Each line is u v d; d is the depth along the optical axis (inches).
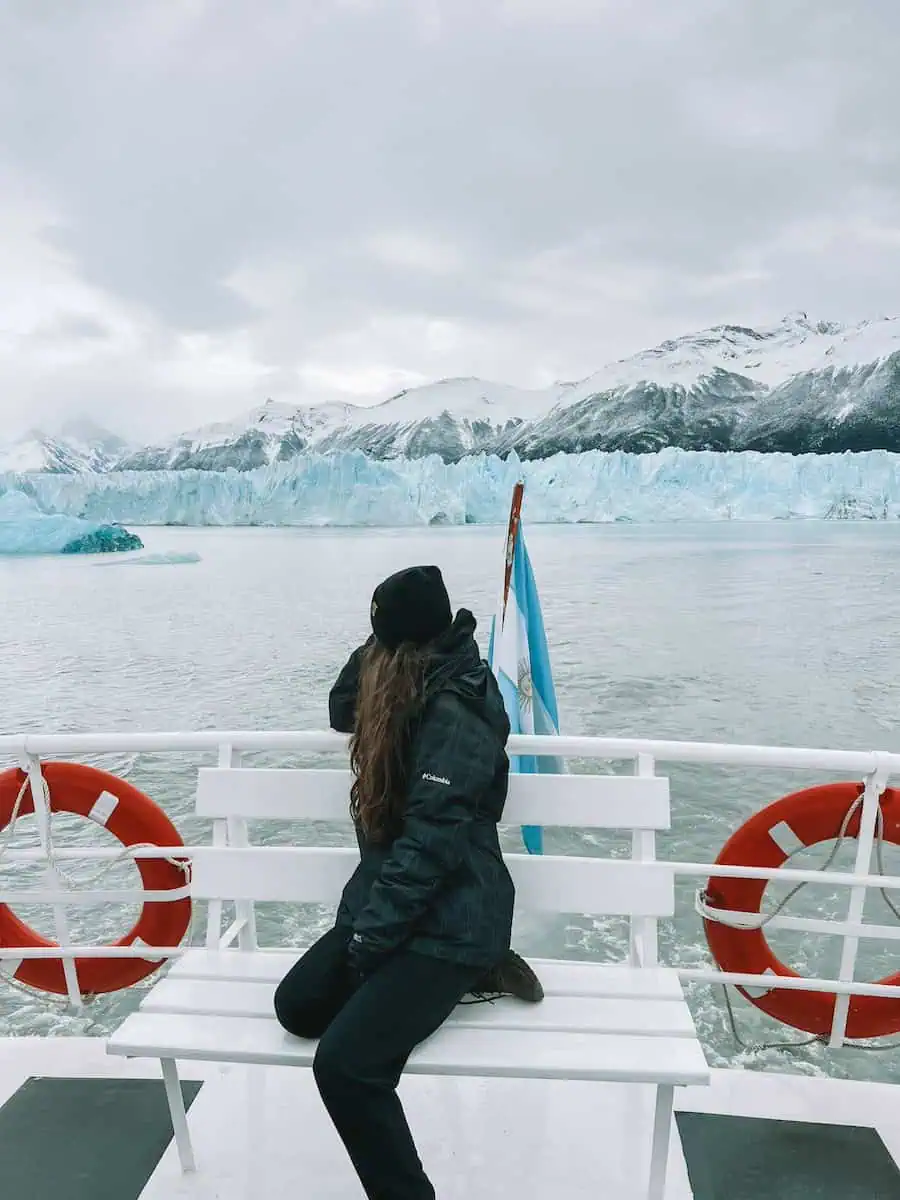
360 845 73.0
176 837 97.8
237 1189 73.3
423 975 63.3
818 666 986.7
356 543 2628.0
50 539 2504.9
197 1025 70.3
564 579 1920.5
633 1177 74.3
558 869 81.0
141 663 1054.4
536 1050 66.4
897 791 89.1
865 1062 181.0
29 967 100.2
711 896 94.3
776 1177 75.0
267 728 754.8
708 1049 191.2
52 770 97.6
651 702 821.9
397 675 66.4
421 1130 79.7
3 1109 83.5
